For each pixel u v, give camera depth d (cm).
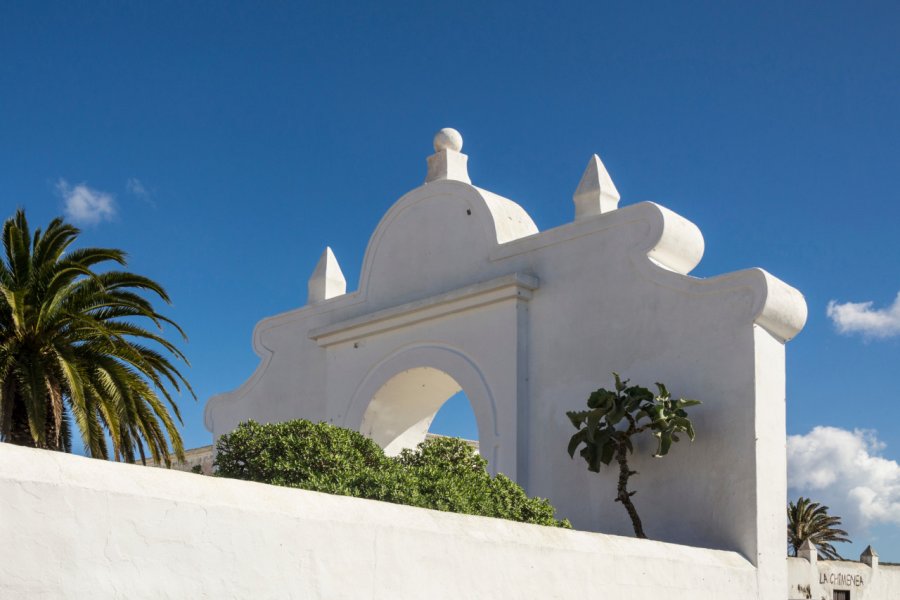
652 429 987
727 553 895
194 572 441
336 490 706
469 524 602
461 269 1293
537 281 1186
